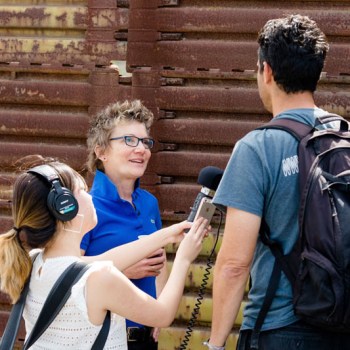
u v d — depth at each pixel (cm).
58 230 321
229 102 506
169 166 516
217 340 340
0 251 320
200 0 509
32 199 316
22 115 541
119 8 523
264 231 338
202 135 511
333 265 310
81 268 314
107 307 314
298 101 346
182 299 505
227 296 335
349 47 489
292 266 328
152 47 515
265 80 350
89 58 530
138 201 430
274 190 330
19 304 321
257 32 500
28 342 314
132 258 371
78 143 538
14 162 544
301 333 328
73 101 533
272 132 336
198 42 509
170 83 515
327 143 329
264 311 333
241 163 333
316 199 318
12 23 541
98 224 404
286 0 497
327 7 492
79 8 529
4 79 543
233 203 331
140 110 426
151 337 424
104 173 431
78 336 312
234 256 331
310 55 340
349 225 313
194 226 365
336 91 494
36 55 538
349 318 311
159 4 512
